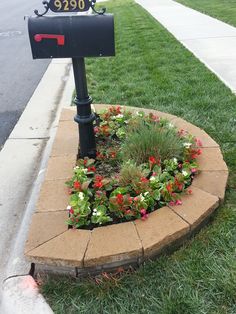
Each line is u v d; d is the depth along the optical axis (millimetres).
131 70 5629
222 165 2818
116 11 12227
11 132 4117
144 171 2631
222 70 5324
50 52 2412
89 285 2062
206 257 2146
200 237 2299
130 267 2148
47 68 6801
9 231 2582
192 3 12758
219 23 8680
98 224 2311
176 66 5594
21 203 2873
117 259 2088
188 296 1928
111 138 3305
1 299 2059
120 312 1897
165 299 1920
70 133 3459
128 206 2352
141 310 1894
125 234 2193
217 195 2500
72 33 2352
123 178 2574
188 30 8180
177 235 2203
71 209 2324
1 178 3203
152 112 3721
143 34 8039
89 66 5996
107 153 3027
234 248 2189
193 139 3041
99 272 2131
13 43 9062
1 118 4582
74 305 1960
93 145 2996
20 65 7121
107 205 2422
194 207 2383
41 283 2117
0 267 2277
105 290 2023
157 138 2814
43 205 2477
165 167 2764
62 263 2074
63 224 2305
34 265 2227
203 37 7398
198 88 4598
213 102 4129
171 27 8664
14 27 11141
